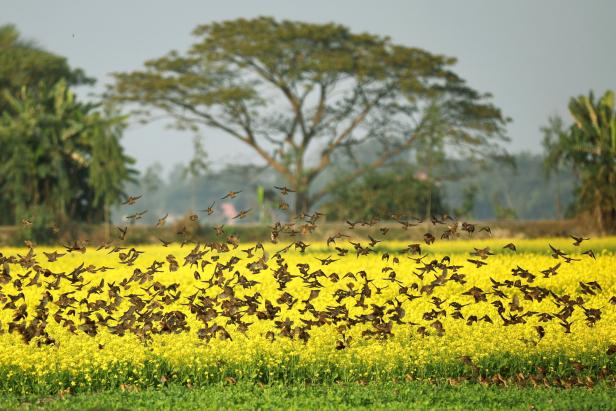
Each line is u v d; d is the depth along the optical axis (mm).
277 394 42844
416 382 45281
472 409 39688
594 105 157500
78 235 151875
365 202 175625
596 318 50031
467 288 70562
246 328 48500
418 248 50094
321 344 49219
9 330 47625
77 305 61469
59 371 45250
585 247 107688
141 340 48375
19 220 151375
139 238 147375
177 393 42969
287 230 50062
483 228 48625
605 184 152625
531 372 48156
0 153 158500
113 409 39688
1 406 40375
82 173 165250
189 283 73562
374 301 64312
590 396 42031
